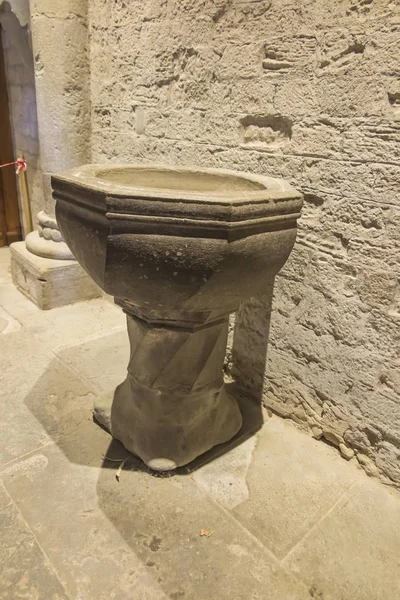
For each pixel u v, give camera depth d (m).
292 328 1.65
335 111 1.36
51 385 1.89
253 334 1.81
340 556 1.21
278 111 1.51
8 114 3.30
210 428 1.56
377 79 1.24
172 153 1.99
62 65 2.30
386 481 1.48
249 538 1.25
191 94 1.81
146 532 1.25
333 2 1.28
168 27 1.82
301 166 1.49
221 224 1.02
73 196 1.17
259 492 1.41
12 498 1.33
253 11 1.50
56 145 2.45
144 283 1.13
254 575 1.15
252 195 1.10
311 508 1.37
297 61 1.42
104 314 2.55
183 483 1.43
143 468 1.48
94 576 1.12
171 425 1.48
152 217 1.03
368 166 1.32
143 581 1.12
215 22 1.63
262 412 1.82
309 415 1.68
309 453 1.60
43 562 1.15
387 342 1.39
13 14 2.56
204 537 1.25
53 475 1.43
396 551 1.24
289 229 1.24
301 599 1.10
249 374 1.87
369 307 1.41
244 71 1.58
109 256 1.09
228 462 1.53
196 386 1.47
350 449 1.57
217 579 1.13
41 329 2.34
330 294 1.51
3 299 2.69
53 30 2.23
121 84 2.17
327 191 1.44
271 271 1.25
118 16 2.06
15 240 3.72
